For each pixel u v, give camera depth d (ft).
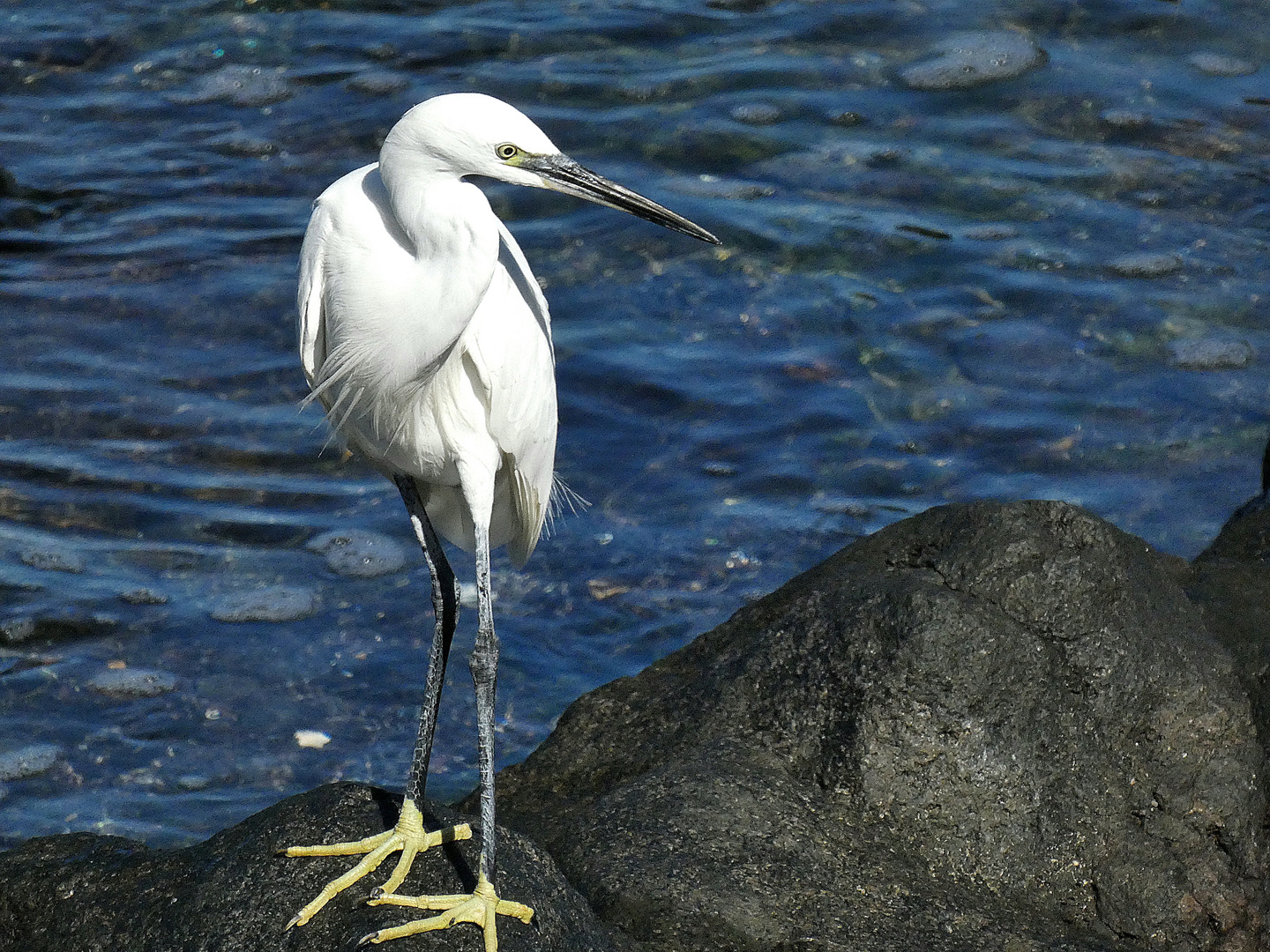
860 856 26.11
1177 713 28.12
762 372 46.32
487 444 24.32
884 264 49.90
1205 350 47.26
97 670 36.55
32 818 32.68
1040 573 28.55
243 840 23.03
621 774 29.53
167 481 42.29
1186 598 30.73
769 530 41.57
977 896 26.48
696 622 38.91
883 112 56.18
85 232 50.49
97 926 22.70
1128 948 26.00
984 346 47.26
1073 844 27.43
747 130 55.01
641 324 47.73
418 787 23.34
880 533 31.96
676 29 60.34
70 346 46.47
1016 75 57.98
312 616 38.55
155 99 56.18
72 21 60.03
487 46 58.85
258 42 59.06
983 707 27.53
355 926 21.01
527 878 22.58
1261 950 27.61
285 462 43.32
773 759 28.04
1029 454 44.11
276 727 35.50
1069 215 51.93
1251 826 28.09
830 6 61.87
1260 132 55.26
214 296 48.32
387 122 54.95
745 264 49.75
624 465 43.45
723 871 25.31
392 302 22.70
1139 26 60.64
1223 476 43.57
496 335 23.57
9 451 42.75
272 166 53.21
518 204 52.01
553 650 38.11
